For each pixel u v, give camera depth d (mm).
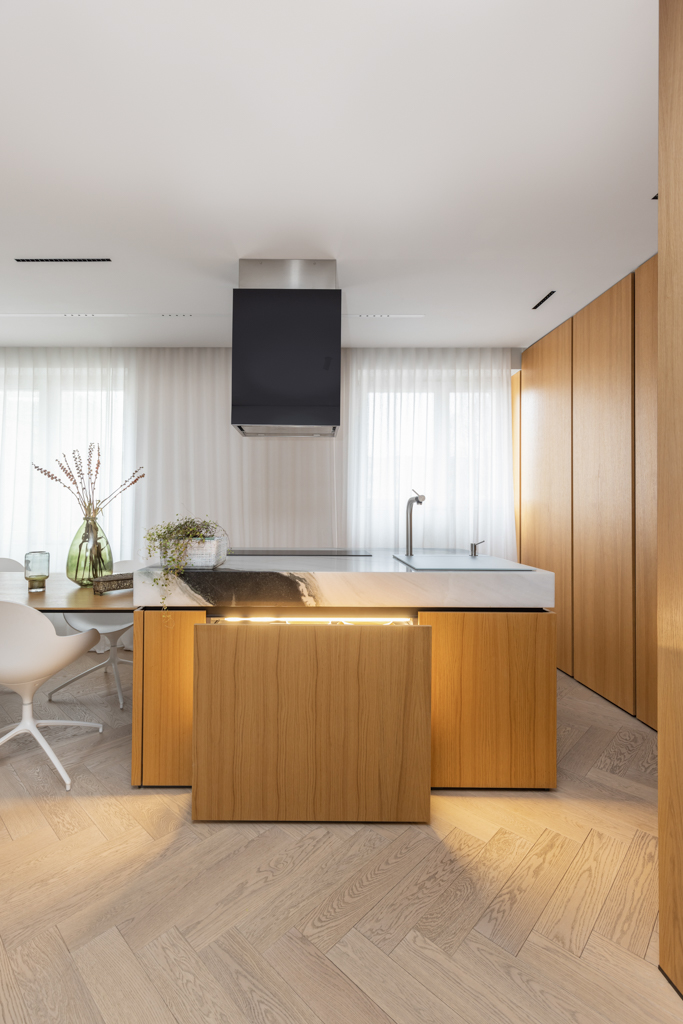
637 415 3150
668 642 1485
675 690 1459
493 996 1434
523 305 3697
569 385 3918
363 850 2010
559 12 1498
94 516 3166
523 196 2412
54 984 1458
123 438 4641
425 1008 1400
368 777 2182
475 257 3002
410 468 4637
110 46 1609
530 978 1485
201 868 1904
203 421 4637
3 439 4602
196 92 1793
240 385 3033
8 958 1536
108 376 4641
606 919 1691
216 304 3686
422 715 2186
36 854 1977
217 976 1483
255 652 2184
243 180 2303
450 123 1942
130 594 2887
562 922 1679
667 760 1494
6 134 2006
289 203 2479
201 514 4633
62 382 4625
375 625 2209
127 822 2178
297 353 3037
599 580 3559
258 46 1608
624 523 3281
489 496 4648
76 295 3543
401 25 1539
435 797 2377
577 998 1430
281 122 1942
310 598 2434
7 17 1510
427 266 3115
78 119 1925
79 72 1707
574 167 2201
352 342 4516
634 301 3172
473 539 4633
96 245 2879
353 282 3330
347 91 1788
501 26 1542
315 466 4641
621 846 2043
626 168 2207
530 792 2414
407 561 2809
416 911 1714
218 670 2182
